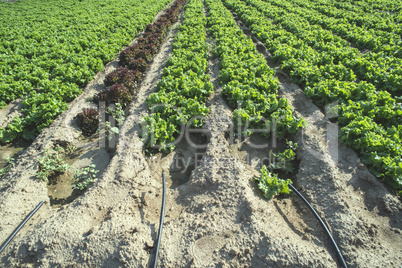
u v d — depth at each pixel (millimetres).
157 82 13914
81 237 6488
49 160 8914
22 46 18797
